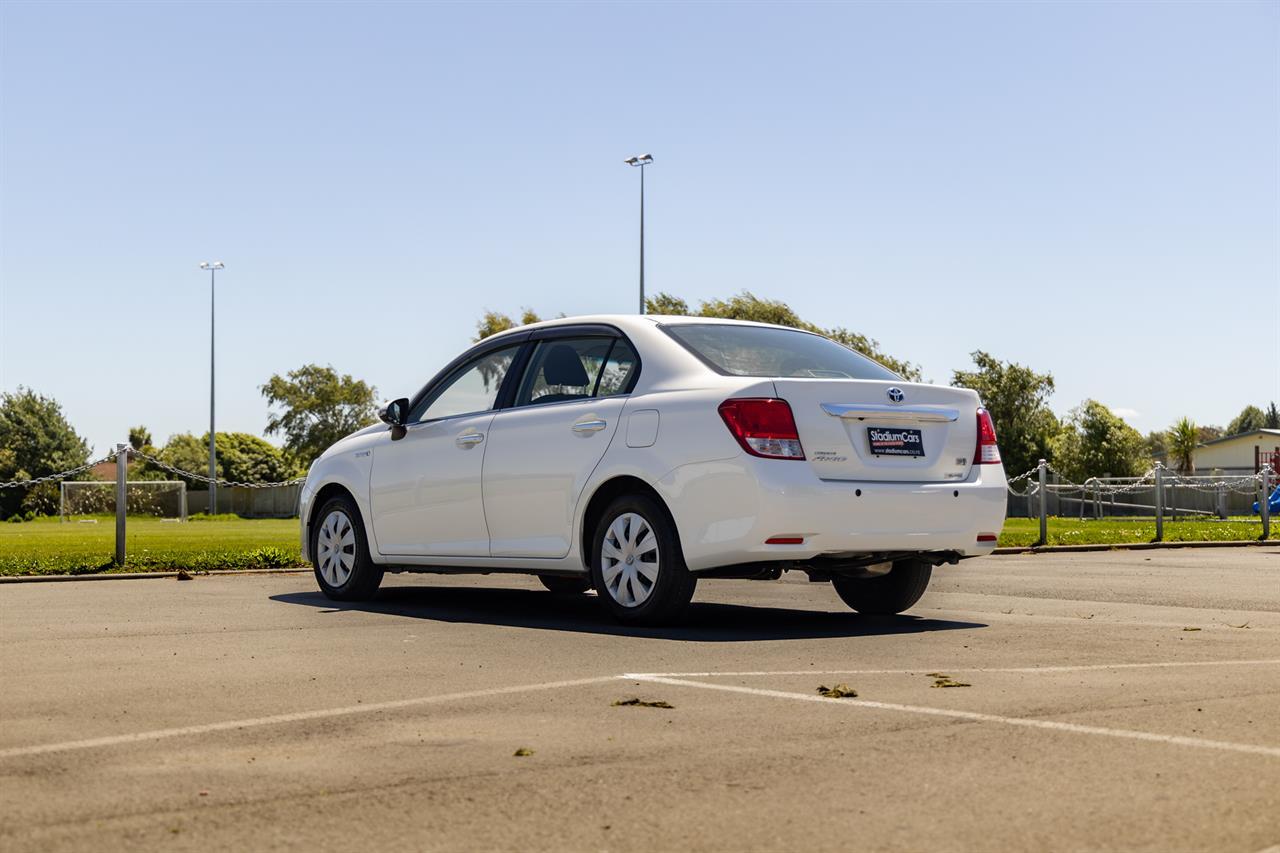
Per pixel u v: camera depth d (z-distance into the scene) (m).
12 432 66.69
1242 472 54.16
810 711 4.35
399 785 3.37
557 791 3.30
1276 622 7.24
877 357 43.31
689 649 5.98
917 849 2.81
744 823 3.01
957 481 7.01
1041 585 9.98
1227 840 2.86
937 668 5.36
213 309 56.28
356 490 8.63
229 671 5.31
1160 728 4.03
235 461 87.06
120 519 11.73
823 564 6.73
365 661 5.59
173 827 2.98
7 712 4.40
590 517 7.23
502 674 5.21
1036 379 50.78
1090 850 2.79
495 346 8.14
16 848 2.82
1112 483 39.66
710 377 6.84
